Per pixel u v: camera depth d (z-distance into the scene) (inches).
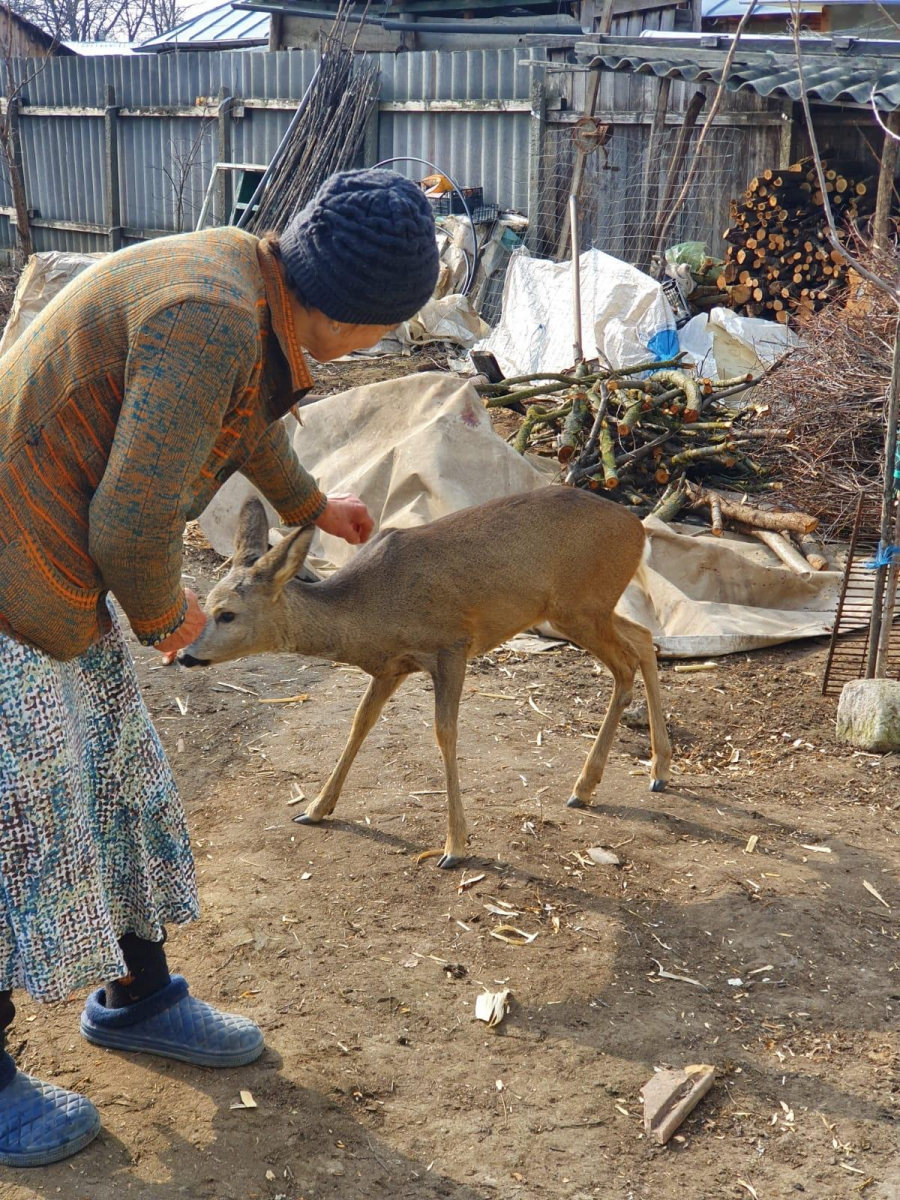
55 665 96.9
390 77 580.1
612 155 521.7
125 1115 111.6
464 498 265.4
